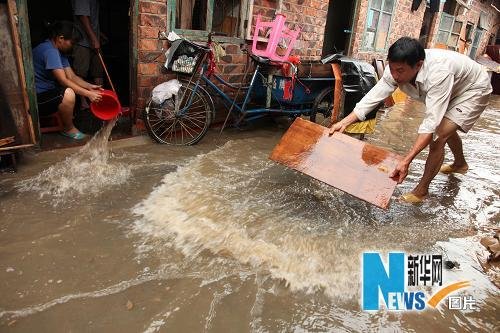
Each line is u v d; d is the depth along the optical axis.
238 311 2.15
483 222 3.38
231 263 2.54
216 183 3.64
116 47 6.51
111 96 4.16
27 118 3.54
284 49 5.95
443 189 3.98
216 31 5.31
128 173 3.66
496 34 17.94
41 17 5.89
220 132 5.09
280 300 2.27
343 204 3.46
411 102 8.73
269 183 3.74
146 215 2.99
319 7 6.61
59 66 4.00
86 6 4.69
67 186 3.32
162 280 2.33
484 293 2.48
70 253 2.50
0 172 3.46
